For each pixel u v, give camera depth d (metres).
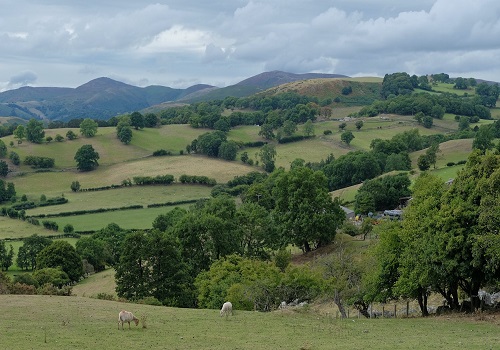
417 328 40.88
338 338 36.59
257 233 102.94
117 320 41.28
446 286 51.56
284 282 57.66
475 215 44.97
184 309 49.91
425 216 50.59
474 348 31.70
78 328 37.34
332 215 100.31
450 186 50.06
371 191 155.88
